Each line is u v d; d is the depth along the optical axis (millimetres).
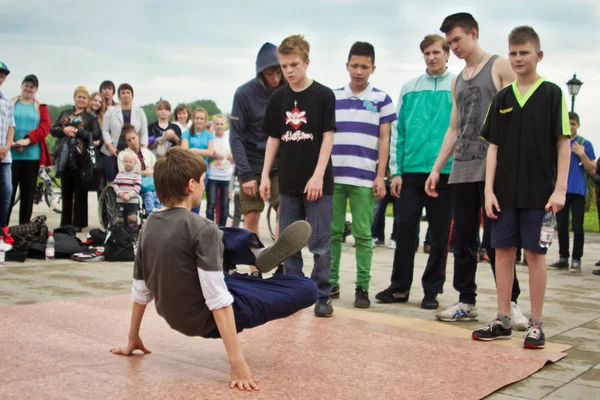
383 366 3449
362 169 5168
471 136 4609
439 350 3816
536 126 3918
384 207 10453
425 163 5180
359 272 5191
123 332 3986
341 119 5211
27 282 5773
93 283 5832
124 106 9773
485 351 3814
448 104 5152
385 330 4305
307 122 4625
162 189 3109
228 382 3076
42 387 2922
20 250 7125
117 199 8625
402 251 5367
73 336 3854
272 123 4840
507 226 4039
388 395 2977
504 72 4551
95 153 9812
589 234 14500
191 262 3021
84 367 3236
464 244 4715
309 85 4684
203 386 3002
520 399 3018
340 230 5453
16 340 3727
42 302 4848
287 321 4488
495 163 4117
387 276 6949
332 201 4703
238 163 5398
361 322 4527
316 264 4688
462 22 4633
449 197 5164
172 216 3082
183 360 3430
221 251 3041
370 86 5254
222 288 3016
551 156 3900
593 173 8039
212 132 11453
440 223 5164
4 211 7422
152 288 3127
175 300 3059
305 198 4699
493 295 5906
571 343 4141
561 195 3846
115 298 5055
